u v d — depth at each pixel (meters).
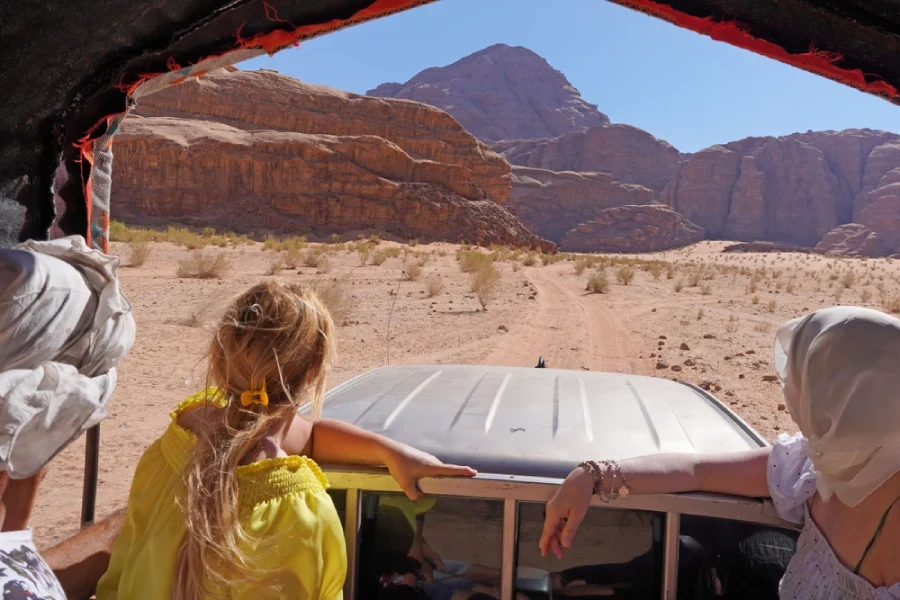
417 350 11.59
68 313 1.38
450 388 2.86
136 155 65.69
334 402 2.61
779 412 8.67
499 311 16.64
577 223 161.88
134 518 1.65
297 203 70.56
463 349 11.83
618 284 26.88
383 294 18.61
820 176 180.88
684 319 17.16
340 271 24.83
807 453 1.74
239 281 19.61
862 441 1.58
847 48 1.64
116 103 2.01
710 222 176.88
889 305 21.39
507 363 10.88
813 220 177.88
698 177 180.25
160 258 25.73
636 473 1.97
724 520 2.00
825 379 1.64
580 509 1.93
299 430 2.08
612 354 12.09
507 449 2.16
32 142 2.00
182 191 66.56
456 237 78.06
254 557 1.42
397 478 2.04
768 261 93.25
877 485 1.61
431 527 2.10
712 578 2.01
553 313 17.03
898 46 1.60
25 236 2.03
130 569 1.58
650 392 2.90
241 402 1.53
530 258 39.25
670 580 2.00
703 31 1.69
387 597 2.13
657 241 149.00
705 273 36.41
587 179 166.75
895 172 177.00
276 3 1.75
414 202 76.12
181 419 1.69
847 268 63.06
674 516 1.99
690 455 2.05
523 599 2.08
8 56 1.81
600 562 2.05
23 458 1.34
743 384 10.19
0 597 1.22
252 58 1.95
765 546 2.01
